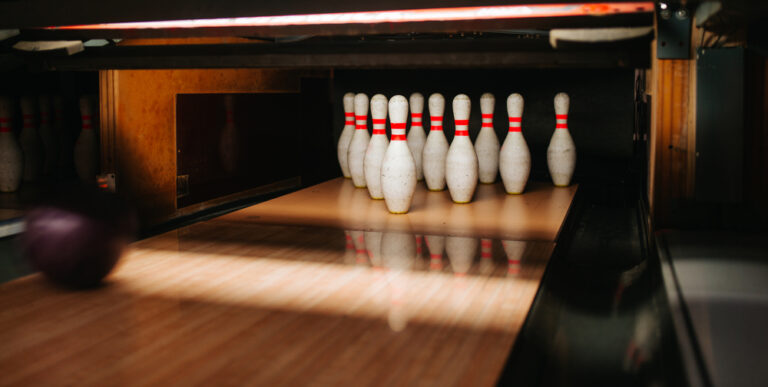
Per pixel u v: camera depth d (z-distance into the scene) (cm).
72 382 102
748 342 112
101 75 278
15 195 316
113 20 195
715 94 198
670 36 200
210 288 155
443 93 353
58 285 153
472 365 108
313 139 463
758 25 194
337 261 182
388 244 204
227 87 356
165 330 126
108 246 153
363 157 322
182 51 219
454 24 165
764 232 203
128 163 285
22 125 400
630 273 196
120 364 109
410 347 116
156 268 175
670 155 208
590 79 329
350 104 349
